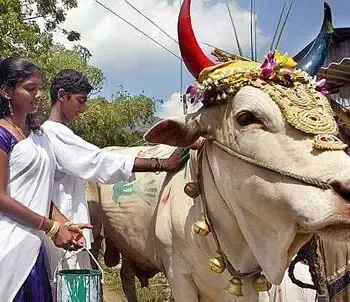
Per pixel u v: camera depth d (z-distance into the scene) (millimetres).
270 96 2955
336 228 2666
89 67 22812
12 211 3436
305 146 2799
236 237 3387
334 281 3645
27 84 3531
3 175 3430
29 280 3537
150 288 9180
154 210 4293
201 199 3500
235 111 3037
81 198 4199
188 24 3316
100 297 3402
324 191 2670
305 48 3820
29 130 3654
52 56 19266
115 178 3910
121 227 4746
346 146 2771
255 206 3002
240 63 3221
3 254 3439
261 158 2902
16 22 15016
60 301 3346
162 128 3207
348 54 8867
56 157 3920
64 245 3551
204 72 3207
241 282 3416
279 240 2949
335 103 3586
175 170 4016
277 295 4008
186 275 3842
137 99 24859
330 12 3387
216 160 3232
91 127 23344
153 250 4418
